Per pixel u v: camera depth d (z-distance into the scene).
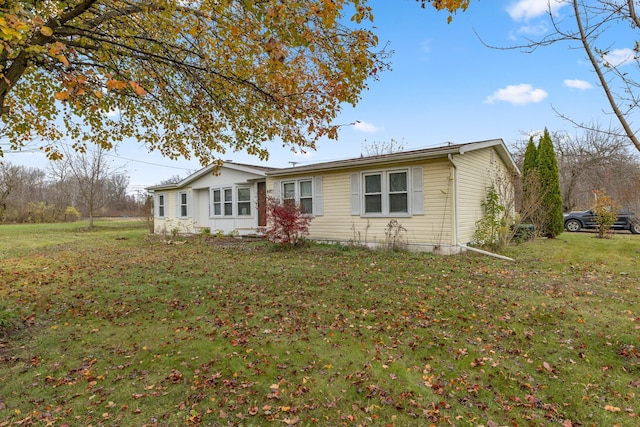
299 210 10.91
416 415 2.70
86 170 22.38
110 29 4.64
